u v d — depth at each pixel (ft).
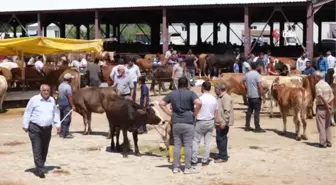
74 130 62.13
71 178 40.16
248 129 61.36
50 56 120.67
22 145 53.72
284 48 142.82
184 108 39.99
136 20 183.42
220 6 123.13
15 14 148.87
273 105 79.46
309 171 42.39
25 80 86.02
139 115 46.19
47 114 39.27
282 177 40.52
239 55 119.14
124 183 38.70
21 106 86.02
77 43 92.94
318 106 51.47
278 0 116.88
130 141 53.88
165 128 48.93
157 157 47.32
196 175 40.93
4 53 90.79
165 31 129.08
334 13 154.81
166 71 98.22
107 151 49.55
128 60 57.11
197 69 127.24
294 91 55.67
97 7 135.74
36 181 39.32
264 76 73.72
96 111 57.26
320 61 98.84
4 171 42.52
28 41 85.05
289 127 63.72
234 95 94.02
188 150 40.78
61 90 56.39
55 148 51.13
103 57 108.99
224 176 40.68
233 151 49.83
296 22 169.89
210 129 42.86
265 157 47.32
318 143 53.83
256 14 150.51
